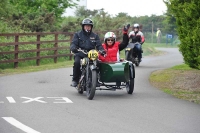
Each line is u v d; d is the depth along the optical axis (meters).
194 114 10.55
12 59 21.53
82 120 9.66
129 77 13.19
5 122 9.30
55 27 31.39
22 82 15.83
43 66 22.69
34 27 30.34
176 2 14.95
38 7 35.31
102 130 8.76
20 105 11.29
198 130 8.91
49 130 8.70
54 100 12.16
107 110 10.88
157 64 24.34
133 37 23.20
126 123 9.43
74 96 12.93
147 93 13.84
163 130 8.85
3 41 24.22
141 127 9.08
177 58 29.34
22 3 34.84
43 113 10.34
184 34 14.64
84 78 12.88
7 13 27.48
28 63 23.41
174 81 16.53
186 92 14.14
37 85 15.08
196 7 13.82
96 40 13.23
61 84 15.43
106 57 13.31
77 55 13.19
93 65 12.35
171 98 12.95
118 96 13.15
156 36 54.38
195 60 14.41
